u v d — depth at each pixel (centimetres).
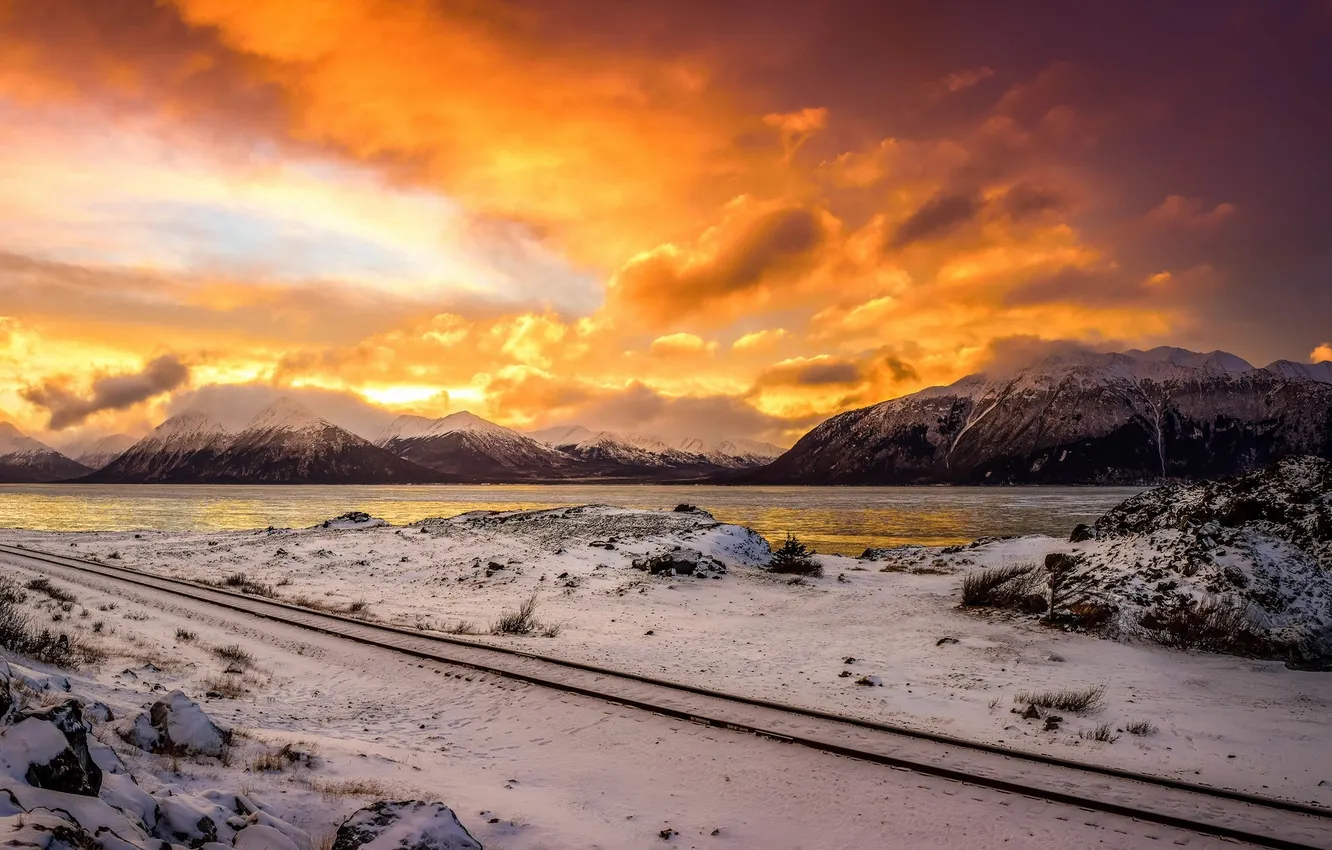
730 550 4206
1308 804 942
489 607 2806
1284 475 2778
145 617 2266
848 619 2512
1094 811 874
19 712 628
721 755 1077
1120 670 1789
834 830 849
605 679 1478
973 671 1772
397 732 1244
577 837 824
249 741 1026
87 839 477
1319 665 1834
